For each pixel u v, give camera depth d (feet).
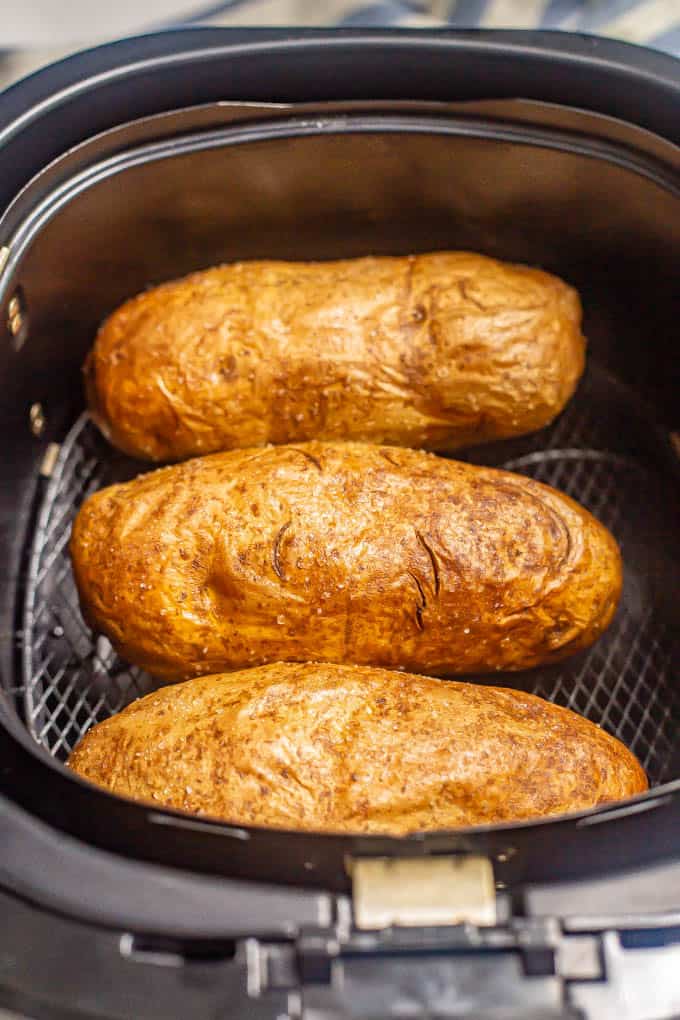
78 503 1.32
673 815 0.92
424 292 1.26
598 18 1.61
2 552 1.21
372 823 1.04
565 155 1.17
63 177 1.14
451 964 0.87
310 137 1.17
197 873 0.90
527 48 1.13
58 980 0.87
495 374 1.25
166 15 1.66
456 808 1.05
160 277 1.32
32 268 1.17
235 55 1.13
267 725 1.06
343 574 1.13
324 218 1.28
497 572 1.14
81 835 0.91
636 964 0.87
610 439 1.36
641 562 1.30
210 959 0.88
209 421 1.26
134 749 1.07
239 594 1.14
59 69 1.12
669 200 1.16
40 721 1.21
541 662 1.20
